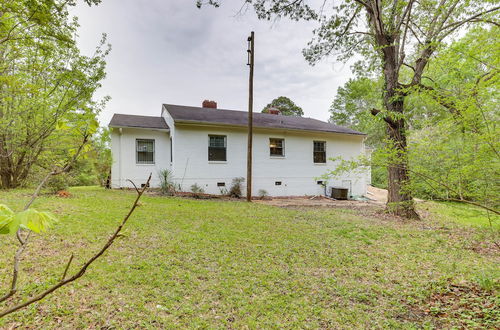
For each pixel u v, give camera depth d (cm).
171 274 355
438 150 466
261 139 1360
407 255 485
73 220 557
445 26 756
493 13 511
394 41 840
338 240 556
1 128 657
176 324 254
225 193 1264
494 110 400
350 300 319
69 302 276
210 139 1258
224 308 288
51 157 784
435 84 570
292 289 339
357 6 906
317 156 1500
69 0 582
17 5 492
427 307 307
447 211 879
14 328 234
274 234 572
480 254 497
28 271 331
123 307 275
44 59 665
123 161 1195
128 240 470
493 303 304
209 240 503
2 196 727
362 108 2261
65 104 639
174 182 1163
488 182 430
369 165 598
